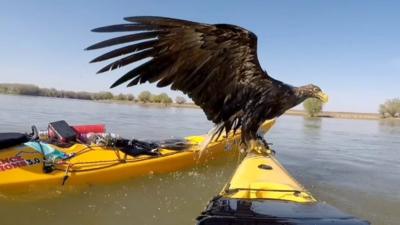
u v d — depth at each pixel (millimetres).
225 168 3951
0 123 6727
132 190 3160
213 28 1346
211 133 1580
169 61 1395
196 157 3791
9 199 2768
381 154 5621
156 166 3500
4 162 2852
